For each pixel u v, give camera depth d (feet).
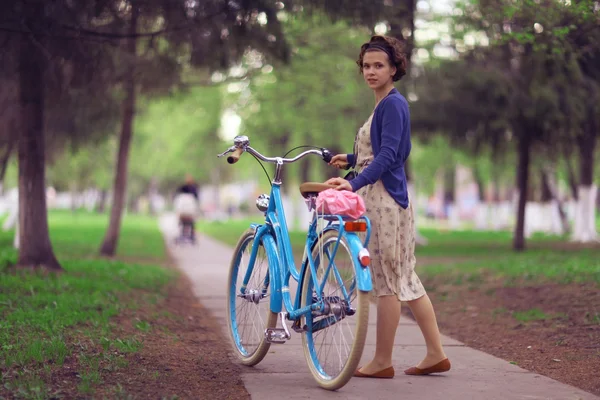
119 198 50.88
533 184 115.14
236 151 15.51
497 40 29.96
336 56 54.29
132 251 57.88
